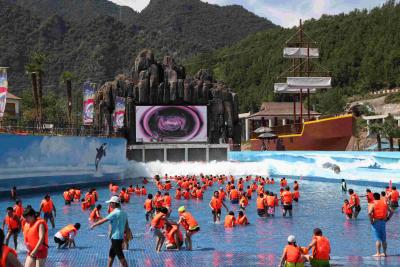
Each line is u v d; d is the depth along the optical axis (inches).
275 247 682.2
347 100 6786.4
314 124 2551.7
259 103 7465.6
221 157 2800.2
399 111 5693.9
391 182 1577.3
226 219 899.4
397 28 7741.1
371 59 7367.1
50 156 1668.3
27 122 1743.4
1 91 1331.2
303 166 2123.5
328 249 500.1
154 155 2780.5
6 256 252.1
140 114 2827.3
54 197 1453.0
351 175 1823.3
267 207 1047.6
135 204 1295.5
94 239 761.0
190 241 668.1
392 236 759.1
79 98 7244.1
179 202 1343.5
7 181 1454.2
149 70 2925.7
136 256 611.5
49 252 645.3
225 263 561.9
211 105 2967.5
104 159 2042.3
